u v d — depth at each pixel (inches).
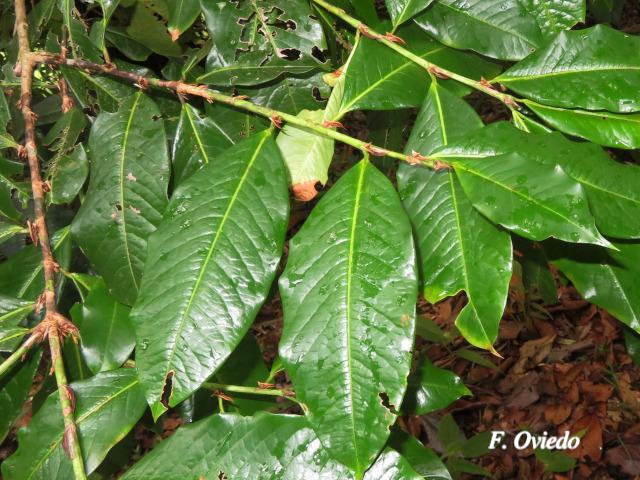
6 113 21.2
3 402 20.0
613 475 54.6
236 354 23.0
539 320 65.7
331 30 22.7
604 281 18.8
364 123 86.5
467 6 20.9
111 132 20.2
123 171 19.9
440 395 23.9
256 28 21.4
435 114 19.4
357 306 15.7
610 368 61.3
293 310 16.0
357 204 16.8
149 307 16.8
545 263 24.9
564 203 15.7
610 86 18.3
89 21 24.8
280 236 17.2
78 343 21.3
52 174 19.9
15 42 23.6
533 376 61.8
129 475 17.2
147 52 24.7
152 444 63.9
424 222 18.4
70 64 20.5
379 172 17.2
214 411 23.7
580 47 18.9
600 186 17.4
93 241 19.6
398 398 15.0
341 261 16.1
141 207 19.8
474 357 60.0
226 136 21.3
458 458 56.7
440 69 19.7
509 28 20.6
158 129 20.3
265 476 16.8
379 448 14.9
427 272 17.9
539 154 17.7
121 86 22.5
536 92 18.7
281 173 18.0
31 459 17.8
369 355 15.3
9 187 21.0
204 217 17.4
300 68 21.4
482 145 18.0
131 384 18.8
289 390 20.0
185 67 22.3
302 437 16.9
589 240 15.4
